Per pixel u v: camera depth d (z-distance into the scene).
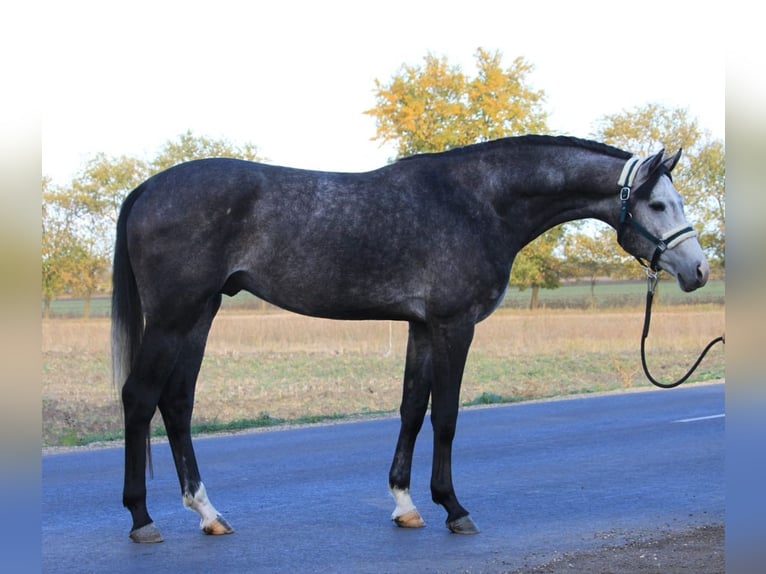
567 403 14.84
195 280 6.05
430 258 6.30
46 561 5.70
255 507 7.34
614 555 5.64
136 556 5.83
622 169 6.55
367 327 25.77
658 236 6.46
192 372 6.43
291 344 22.80
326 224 6.19
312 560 5.73
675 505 7.34
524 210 6.65
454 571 5.43
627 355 22.70
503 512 7.13
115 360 6.23
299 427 12.20
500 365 20.59
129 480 6.15
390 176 6.46
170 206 6.06
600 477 8.55
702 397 15.46
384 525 6.71
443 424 6.38
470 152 6.63
